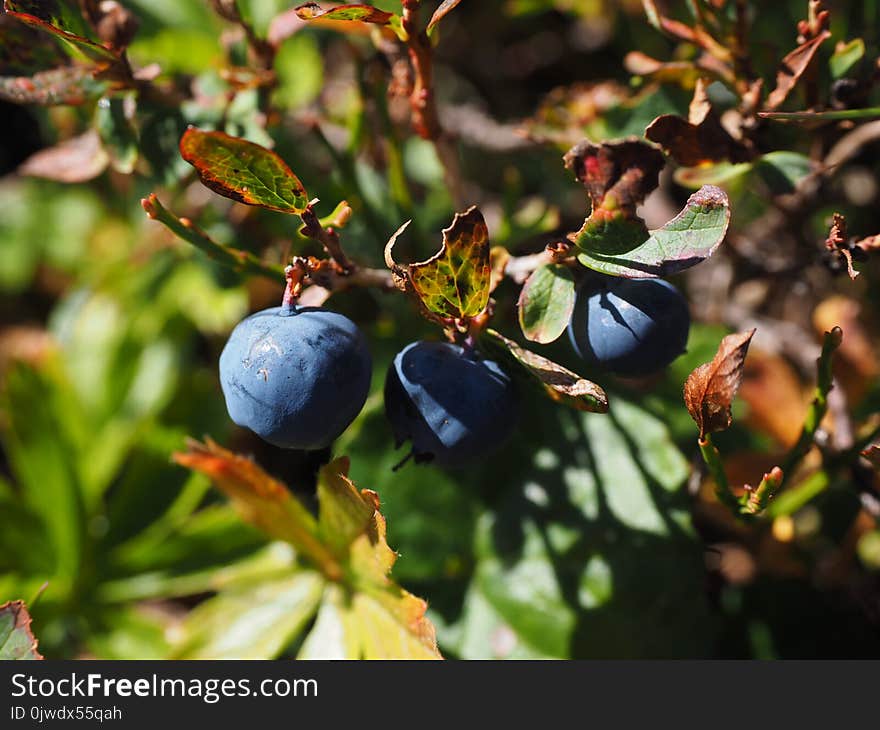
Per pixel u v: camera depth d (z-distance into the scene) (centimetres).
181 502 20
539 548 18
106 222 22
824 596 18
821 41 16
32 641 16
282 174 15
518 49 23
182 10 18
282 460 19
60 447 19
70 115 19
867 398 19
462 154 21
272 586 18
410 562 18
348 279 16
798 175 16
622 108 17
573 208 20
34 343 23
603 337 15
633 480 17
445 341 16
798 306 20
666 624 17
